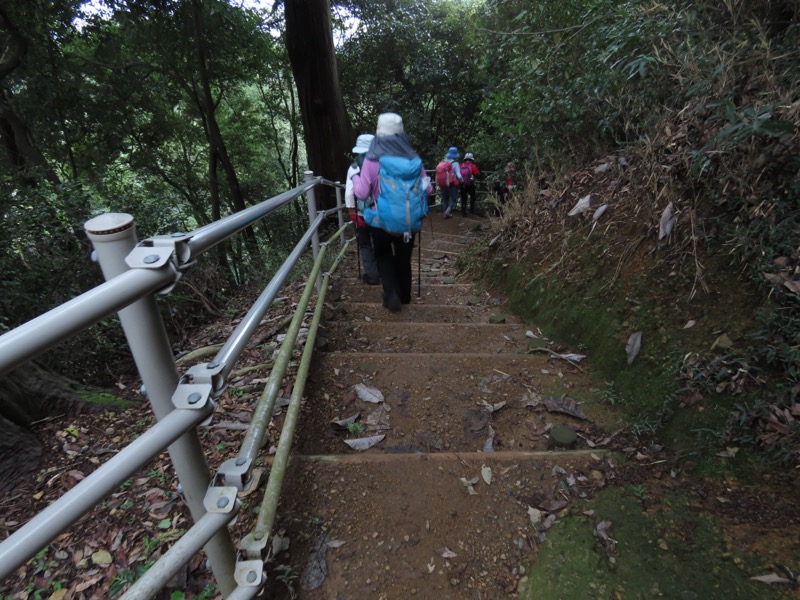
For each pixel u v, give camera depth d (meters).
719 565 1.44
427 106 15.66
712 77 2.63
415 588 1.47
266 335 3.31
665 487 1.78
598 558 1.53
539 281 3.73
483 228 8.59
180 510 1.76
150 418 2.42
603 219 3.44
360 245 4.66
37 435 2.20
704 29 2.86
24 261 4.08
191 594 1.41
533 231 4.42
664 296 2.50
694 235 2.48
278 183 17.48
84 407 2.42
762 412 1.78
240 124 15.01
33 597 1.48
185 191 13.53
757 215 2.22
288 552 1.56
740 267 2.24
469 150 10.02
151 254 0.77
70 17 7.83
